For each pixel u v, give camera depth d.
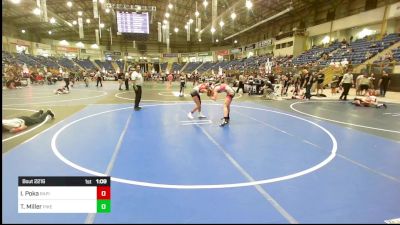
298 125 8.18
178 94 18.38
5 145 5.66
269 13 34.62
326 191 3.75
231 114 9.97
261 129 7.55
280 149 5.67
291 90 19.80
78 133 6.83
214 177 4.16
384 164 4.88
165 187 3.79
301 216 3.11
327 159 5.09
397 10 22.19
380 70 18.23
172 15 41.25
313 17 34.16
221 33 48.81
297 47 33.97
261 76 20.88
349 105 12.99
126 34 26.58
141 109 11.05
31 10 31.81
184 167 4.56
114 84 29.34
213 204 3.35
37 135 6.55
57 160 4.80
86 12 37.44
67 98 14.80
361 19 25.94
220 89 8.07
